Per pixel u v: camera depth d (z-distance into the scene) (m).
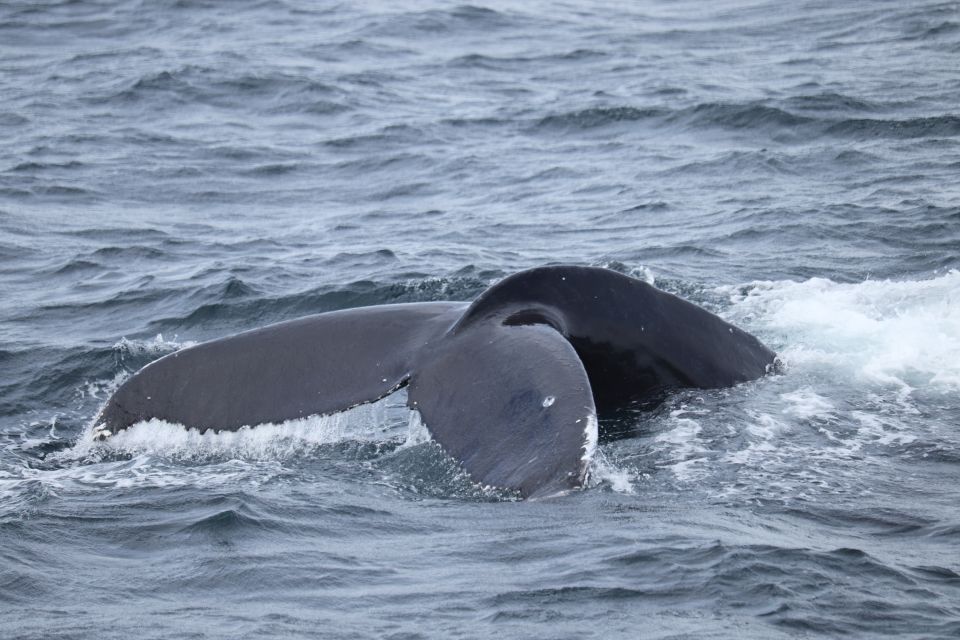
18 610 26.42
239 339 36.94
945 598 26.02
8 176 83.12
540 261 61.00
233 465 34.81
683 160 82.31
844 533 29.52
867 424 36.56
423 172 83.88
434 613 25.81
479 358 34.25
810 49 120.75
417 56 125.75
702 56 120.88
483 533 29.55
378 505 31.75
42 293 59.06
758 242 62.34
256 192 80.31
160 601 26.86
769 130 88.56
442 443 33.03
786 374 40.50
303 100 106.69
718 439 35.22
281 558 28.92
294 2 152.38
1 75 118.19
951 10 132.88
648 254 61.38
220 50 127.06
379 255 62.62
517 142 91.00
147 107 105.06
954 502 31.41
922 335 44.38
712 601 25.88
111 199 78.50
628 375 37.78
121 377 46.66
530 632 24.77
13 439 39.47
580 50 126.44
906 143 82.12
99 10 148.62
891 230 62.78
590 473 32.38
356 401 34.78
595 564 27.61
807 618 25.05
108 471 34.78
